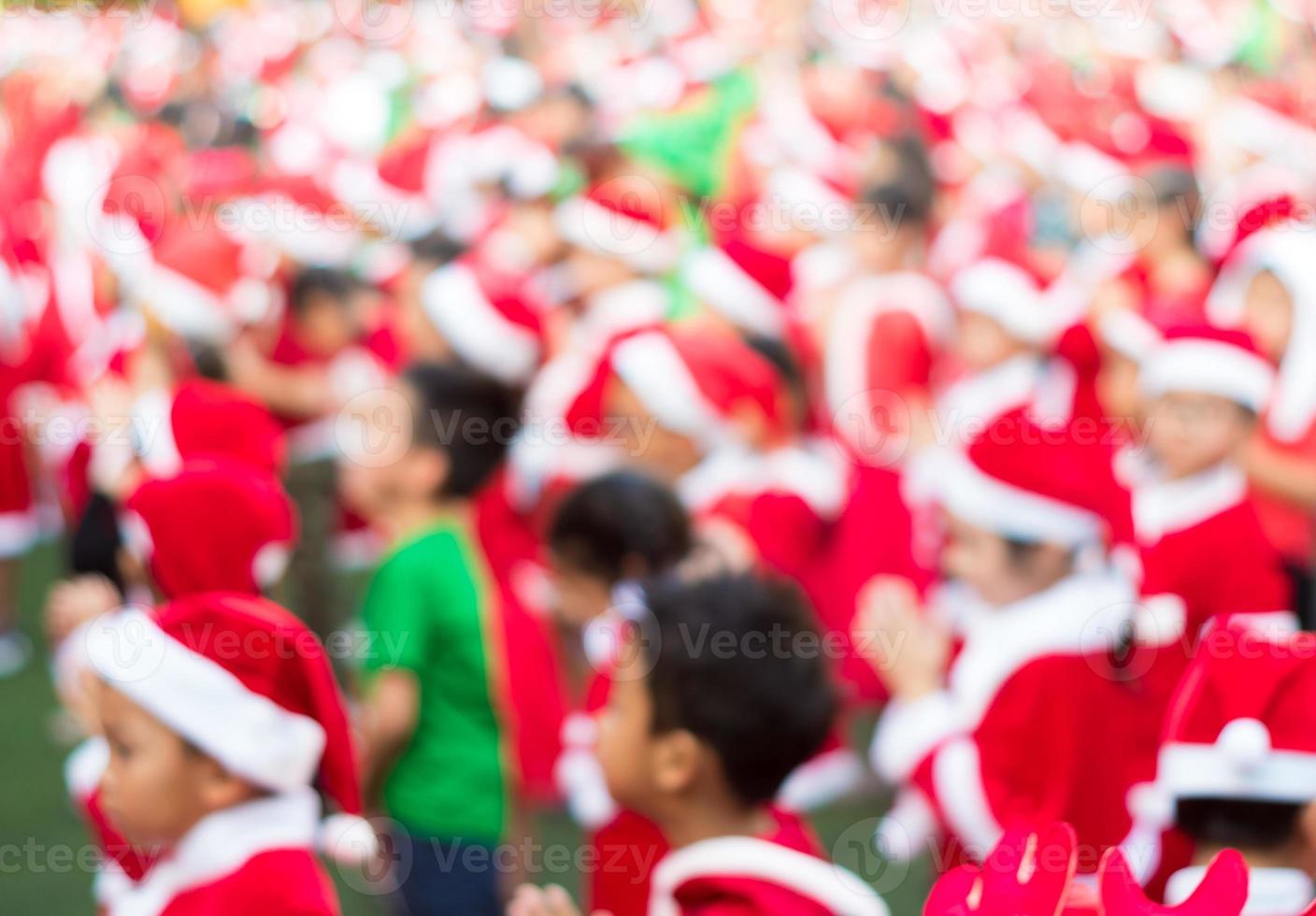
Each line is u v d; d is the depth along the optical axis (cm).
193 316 1057
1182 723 498
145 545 685
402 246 1373
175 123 1722
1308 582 860
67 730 1149
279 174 1368
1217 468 757
